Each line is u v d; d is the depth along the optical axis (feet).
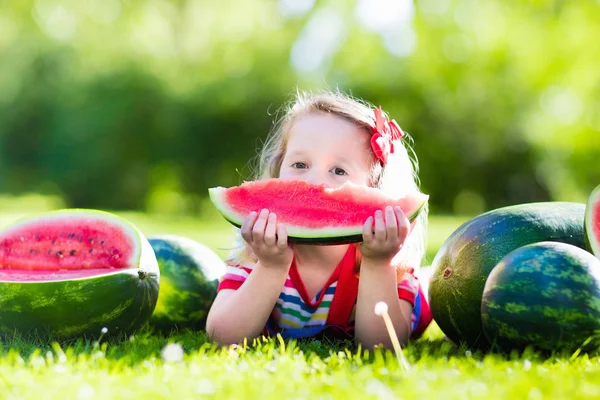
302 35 72.74
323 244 11.50
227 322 11.87
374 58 72.43
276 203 11.75
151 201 75.05
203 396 8.04
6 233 12.54
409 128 71.61
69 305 11.51
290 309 12.60
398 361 9.62
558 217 12.86
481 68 69.87
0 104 78.48
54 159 75.92
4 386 8.52
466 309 12.41
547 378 8.92
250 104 70.49
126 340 12.24
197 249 14.85
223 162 71.87
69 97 75.05
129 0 79.71
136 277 11.90
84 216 12.64
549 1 47.26
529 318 10.69
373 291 11.75
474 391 8.24
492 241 12.46
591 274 10.71
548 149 72.38
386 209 11.23
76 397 8.00
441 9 64.80
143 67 72.69
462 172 73.36
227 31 76.84
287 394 8.13
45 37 79.15
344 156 12.72
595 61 51.75
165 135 72.02
